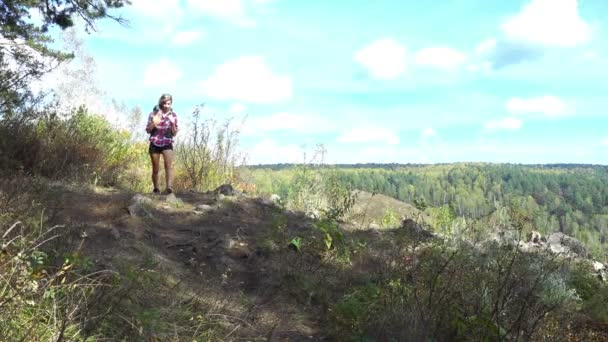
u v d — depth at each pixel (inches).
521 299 182.1
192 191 346.6
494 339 159.6
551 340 175.9
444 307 171.5
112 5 424.5
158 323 142.6
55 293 137.0
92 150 361.4
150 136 339.6
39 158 314.5
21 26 376.5
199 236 245.9
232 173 427.2
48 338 120.5
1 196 200.7
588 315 232.4
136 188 361.7
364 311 177.8
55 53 384.2
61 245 173.5
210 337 150.6
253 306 184.1
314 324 183.8
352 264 238.4
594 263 306.7
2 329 116.3
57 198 245.6
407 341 160.1
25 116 338.3
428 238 267.6
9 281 123.3
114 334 132.8
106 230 219.8
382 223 339.0
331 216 274.1
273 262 225.1
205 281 199.5
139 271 164.7
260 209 303.4
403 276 210.7
